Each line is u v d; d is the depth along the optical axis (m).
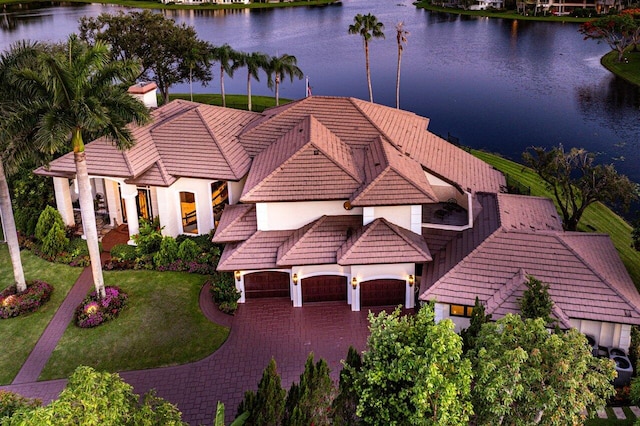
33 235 40.12
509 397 17.64
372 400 18.77
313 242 31.81
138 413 16.47
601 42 120.44
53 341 30.36
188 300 33.31
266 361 28.80
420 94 90.88
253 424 21.02
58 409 14.21
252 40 133.12
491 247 29.88
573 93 88.12
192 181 37.25
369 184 31.94
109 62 29.77
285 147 35.94
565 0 150.12
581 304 27.28
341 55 119.69
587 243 30.88
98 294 32.38
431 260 30.59
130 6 176.12
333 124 38.28
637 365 25.14
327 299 32.84
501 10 158.50
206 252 36.88
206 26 150.12
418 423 17.89
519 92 89.69
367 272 31.48
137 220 38.19
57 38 124.44
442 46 124.12
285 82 101.00
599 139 68.56
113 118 29.11
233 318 31.89
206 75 76.44
